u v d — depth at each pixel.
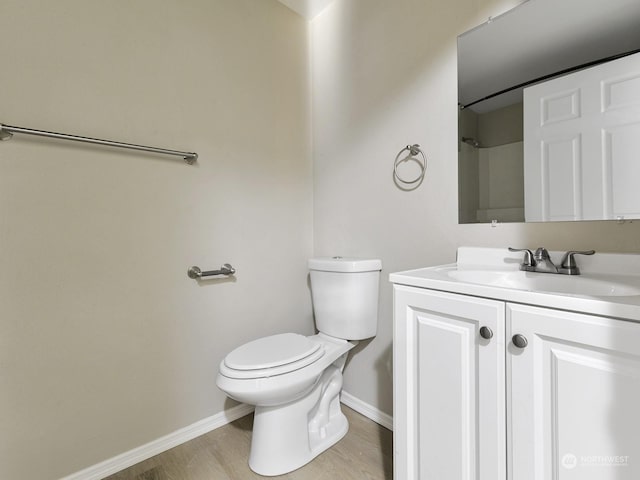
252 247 1.66
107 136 1.23
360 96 1.63
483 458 0.73
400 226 1.45
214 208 1.52
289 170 1.82
